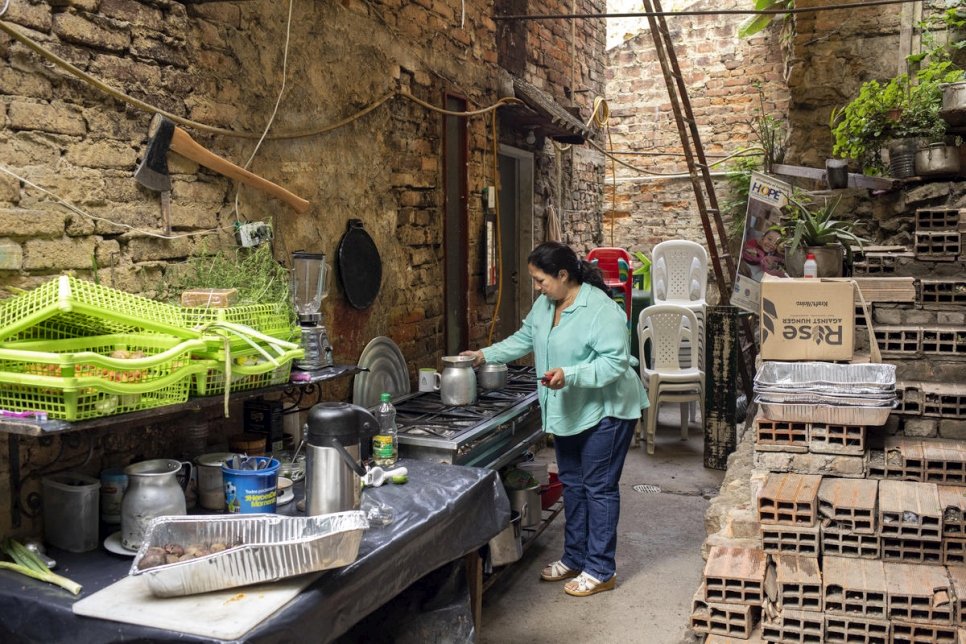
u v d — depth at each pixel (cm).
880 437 313
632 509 489
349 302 371
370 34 385
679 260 750
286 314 272
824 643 256
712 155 1025
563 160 708
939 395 305
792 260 440
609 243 1077
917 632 248
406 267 425
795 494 276
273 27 318
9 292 220
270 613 177
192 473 256
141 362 199
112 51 248
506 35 567
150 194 264
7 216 217
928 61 590
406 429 334
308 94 341
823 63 620
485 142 516
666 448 626
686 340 674
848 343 318
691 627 277
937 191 477
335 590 195
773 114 991
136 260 259
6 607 191
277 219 324
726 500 329
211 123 289
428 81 441
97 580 201
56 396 189
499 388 401
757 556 282
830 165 532
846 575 260
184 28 274
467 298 496
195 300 247
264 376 253
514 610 357
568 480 381
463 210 489
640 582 386
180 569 181
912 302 335
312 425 234
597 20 761
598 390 358
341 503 232
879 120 525
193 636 168
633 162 1062
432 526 247
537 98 546
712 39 1013
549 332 363
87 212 241
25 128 222
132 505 216
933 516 260
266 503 236
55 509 221
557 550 427
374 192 393
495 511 292
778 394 296
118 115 250
